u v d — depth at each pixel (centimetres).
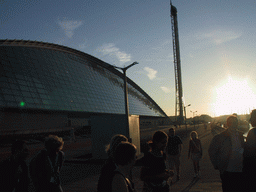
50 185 359
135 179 974
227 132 476
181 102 13350
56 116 5366
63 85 5756
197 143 937
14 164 376
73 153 2120
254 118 459
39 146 3291
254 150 436
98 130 1669
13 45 5100
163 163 375
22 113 4450
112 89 8338
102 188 246
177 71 13475
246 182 443
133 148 262
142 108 10588
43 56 5906
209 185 764
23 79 4616
